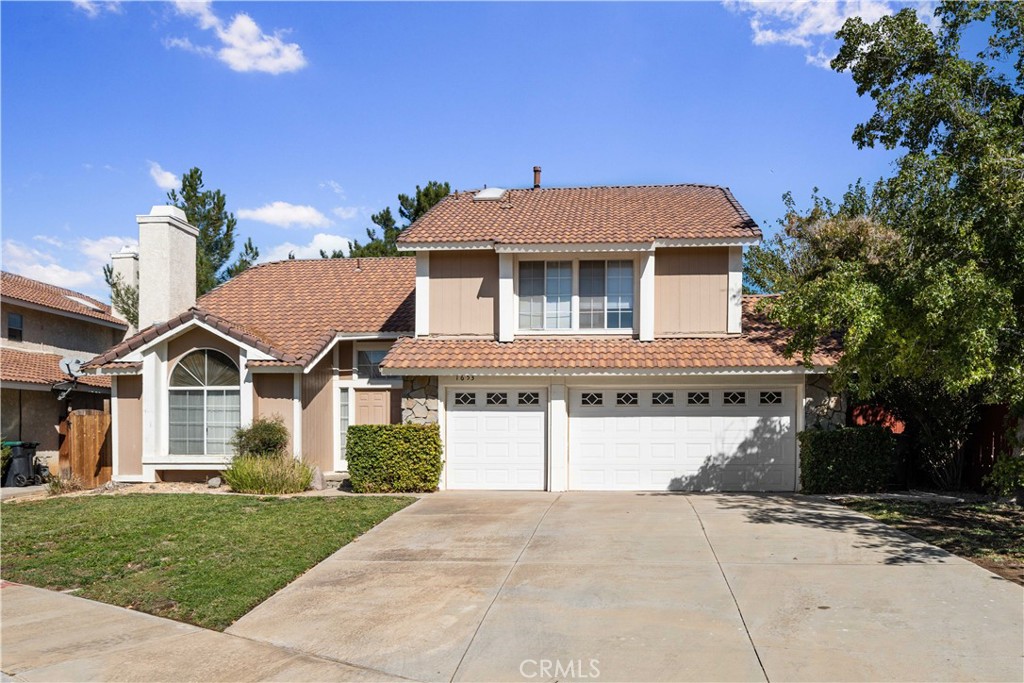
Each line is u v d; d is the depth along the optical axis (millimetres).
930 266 10930
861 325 10688
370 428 15547
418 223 17641
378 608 7898
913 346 10633
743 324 17156
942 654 6410
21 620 7621
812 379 15344
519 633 7113
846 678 5992
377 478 15445
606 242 15867
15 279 26562
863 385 11672
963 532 10680
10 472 19766
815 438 14664
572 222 17328
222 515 12445
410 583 8734
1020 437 12797
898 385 15023
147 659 6605
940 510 12391
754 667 6230
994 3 13656
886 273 12602
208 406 17109
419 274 16875
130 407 17656
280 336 17969
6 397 22469
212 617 7613
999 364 10367
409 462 15430
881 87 15320
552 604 7895
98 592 8492
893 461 15039
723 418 15609
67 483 16719
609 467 15742
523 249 16047
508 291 16406
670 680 6043
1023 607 7520
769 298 18750
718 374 15203
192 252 19969
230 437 17000
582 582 8625
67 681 6145
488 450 15906
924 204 12680
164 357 17203
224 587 8516
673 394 15703
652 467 15688
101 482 18406
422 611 7777
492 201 19859
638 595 8109
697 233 16000
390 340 18516
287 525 11641
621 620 7383
